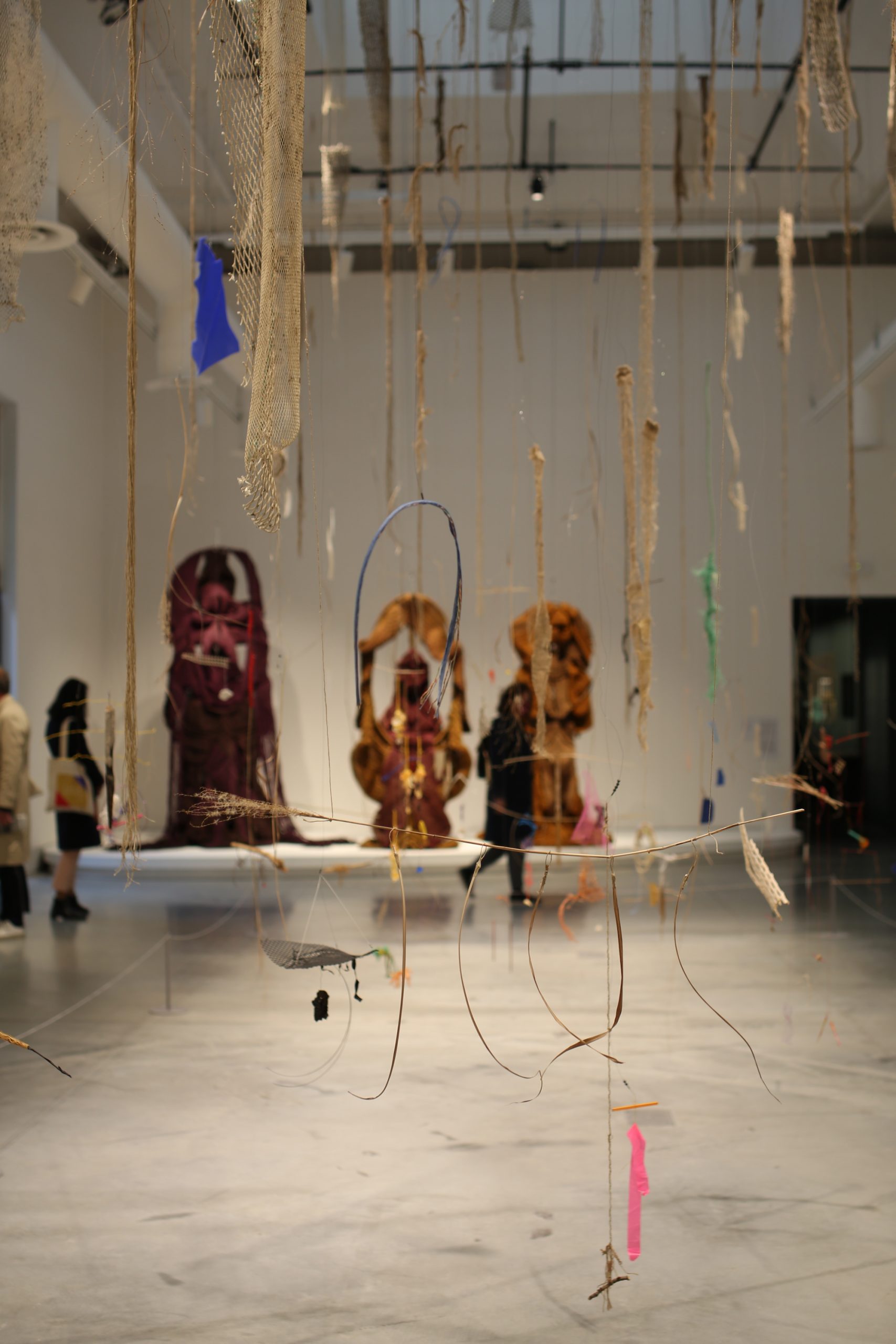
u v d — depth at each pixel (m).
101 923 6.34
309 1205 2.69
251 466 2.21
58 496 9.06
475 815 9.96
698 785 10.15
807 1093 3.47
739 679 10.22
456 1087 3.55
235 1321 2.17
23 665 8.42
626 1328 2.13
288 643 10.22
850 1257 2.42
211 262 2.67
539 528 4.11
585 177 8.59
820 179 8.42
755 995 4.67
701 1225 2.58
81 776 6.46
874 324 9.88
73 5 5.38
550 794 8.48
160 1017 4.38
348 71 7.35
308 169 7.70
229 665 8.61
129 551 2.12
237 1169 2.91
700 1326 2.14
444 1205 2.69
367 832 9.89
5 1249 2.48
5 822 5.82
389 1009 4.48
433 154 8.38
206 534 10.20
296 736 10.22
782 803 10.23
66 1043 4.04
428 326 10.15
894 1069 3.70
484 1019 4.32
